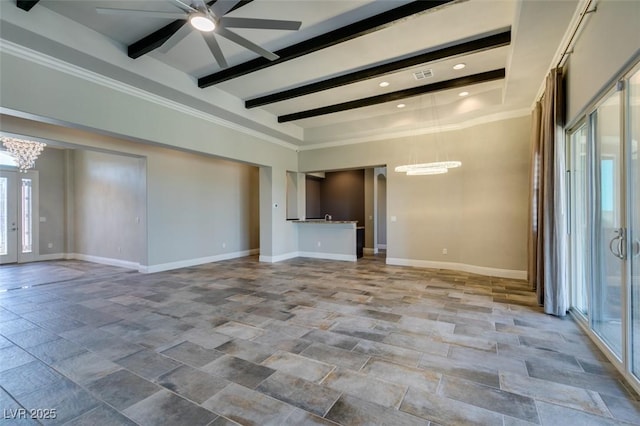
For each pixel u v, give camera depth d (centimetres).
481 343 290
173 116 507
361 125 693
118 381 228
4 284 530
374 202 954
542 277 398
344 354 270
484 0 308
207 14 257
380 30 351
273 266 698
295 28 276
